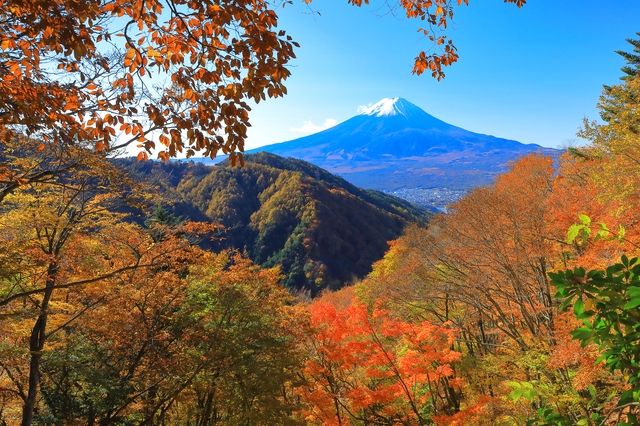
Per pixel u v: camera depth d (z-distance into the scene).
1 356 10.22
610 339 1.69
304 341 16.16
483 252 13.73
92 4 3.40
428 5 4.07
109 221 13.30
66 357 12.20
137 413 15.30
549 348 10.73
